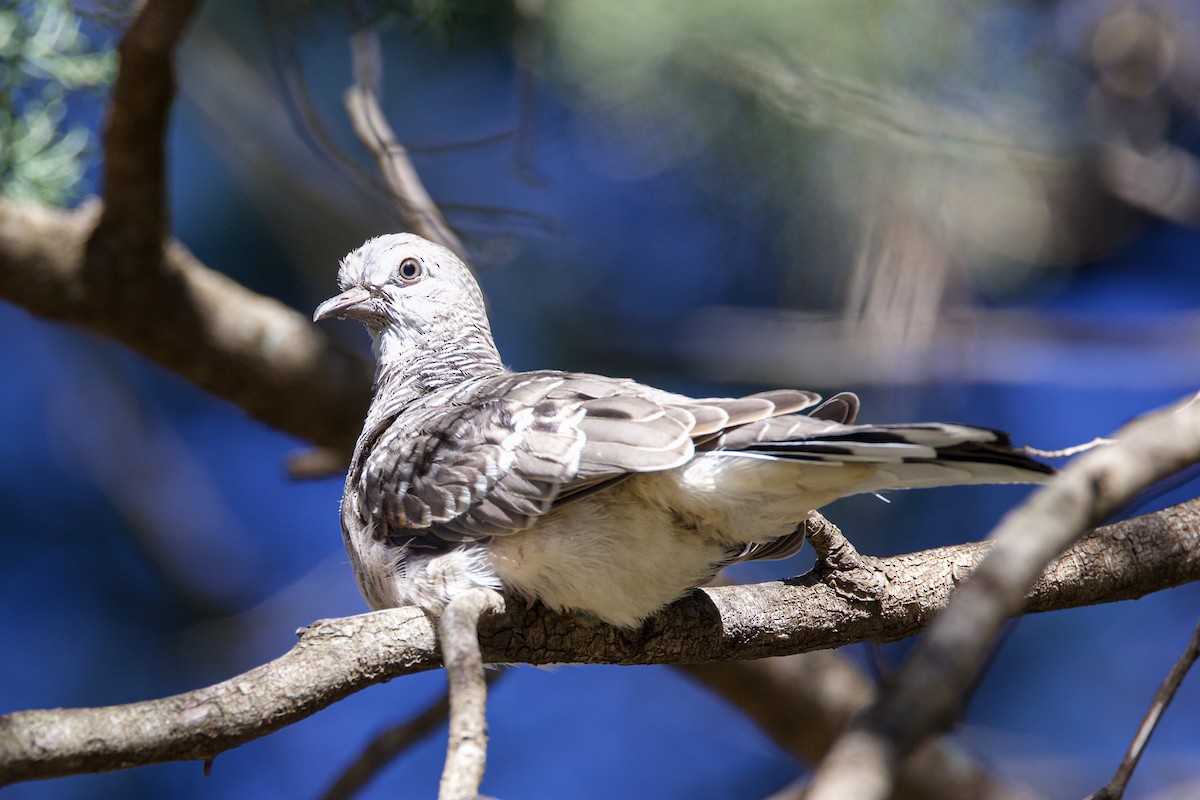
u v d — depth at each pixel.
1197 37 13.55
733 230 11.11
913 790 11.41
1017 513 4.95
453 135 12.63
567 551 6.53
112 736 5.27
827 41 10.05
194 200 13.57
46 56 9.64
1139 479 5.18
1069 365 13.82
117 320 10.48
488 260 10.30
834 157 10.48
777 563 13.83
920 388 12.61
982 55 11.02
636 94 10.23
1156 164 13.19
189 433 15.17
